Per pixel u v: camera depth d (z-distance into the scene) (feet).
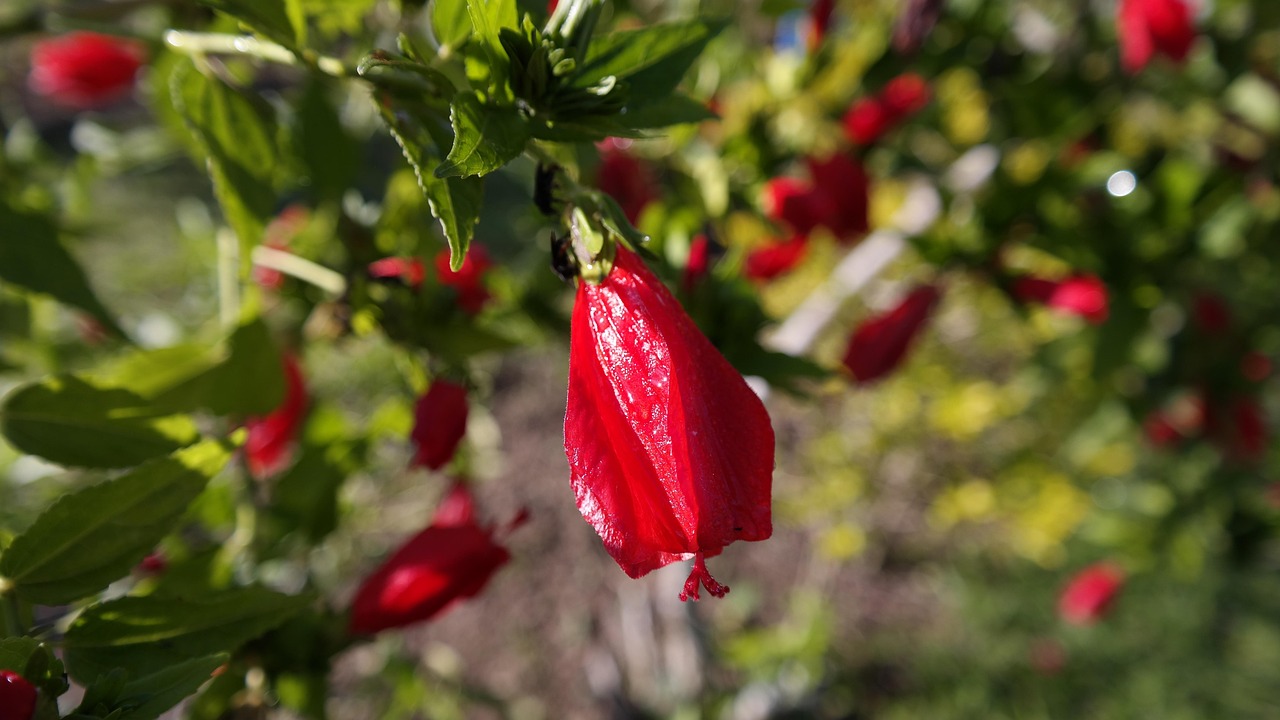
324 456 0.99
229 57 0.98
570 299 1.21
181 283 3.84
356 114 1.20
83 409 0.74
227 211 0.80
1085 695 2.91
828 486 3.31
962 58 1.53
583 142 0.64
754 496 0.58
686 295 0.90
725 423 0.59
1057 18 1.66
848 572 3.32
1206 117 1.91
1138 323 1.62
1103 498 3.12
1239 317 2.01
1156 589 3.14
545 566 3.23
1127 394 2.03
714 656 2.80
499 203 4.70
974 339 3.67
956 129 1.96
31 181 1.56
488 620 3.06
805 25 1.37
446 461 0.89
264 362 0.95
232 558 0.95
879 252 1.40
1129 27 1.48
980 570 3.32
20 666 0.57
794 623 2.76
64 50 1.42
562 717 2.75
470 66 0.62
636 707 2.71
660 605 2.86
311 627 0.85
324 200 1.00
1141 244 1.61
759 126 1.28
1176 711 2.83
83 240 1.46
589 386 0.61
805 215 1.21
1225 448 1.95
